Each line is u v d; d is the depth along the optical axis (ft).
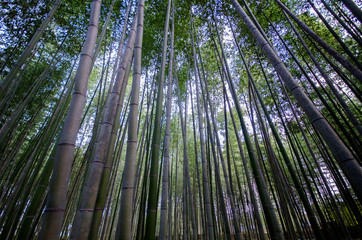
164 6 15.56
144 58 16.94
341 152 3.42
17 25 12.46
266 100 19.06
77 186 13.29
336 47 15.42
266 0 13.99
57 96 17.56
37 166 10.07
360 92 9.37
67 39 15.06
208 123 10.70
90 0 14.17
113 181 14.37
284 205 10.86
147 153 11.43
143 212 9.56
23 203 9.25
